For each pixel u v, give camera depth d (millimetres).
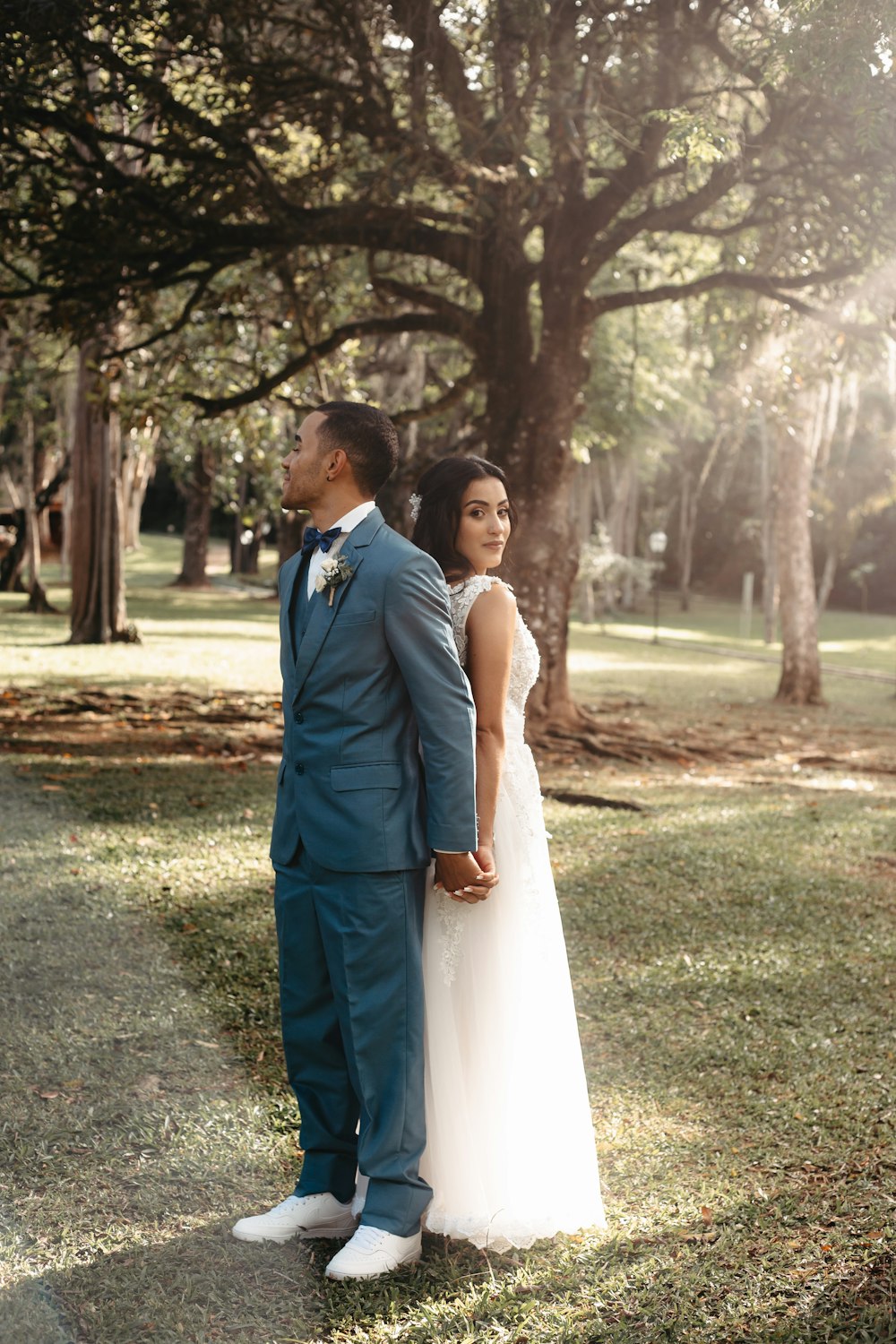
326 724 2846
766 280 12156
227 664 18578
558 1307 2678
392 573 2799
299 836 2914
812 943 5590
